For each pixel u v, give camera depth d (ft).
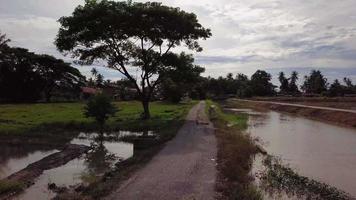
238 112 212.43
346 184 52.16
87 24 124.06
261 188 47.65
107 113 95.86
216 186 43.80
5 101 257.55
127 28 125.39
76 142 83.51
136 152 67.87
